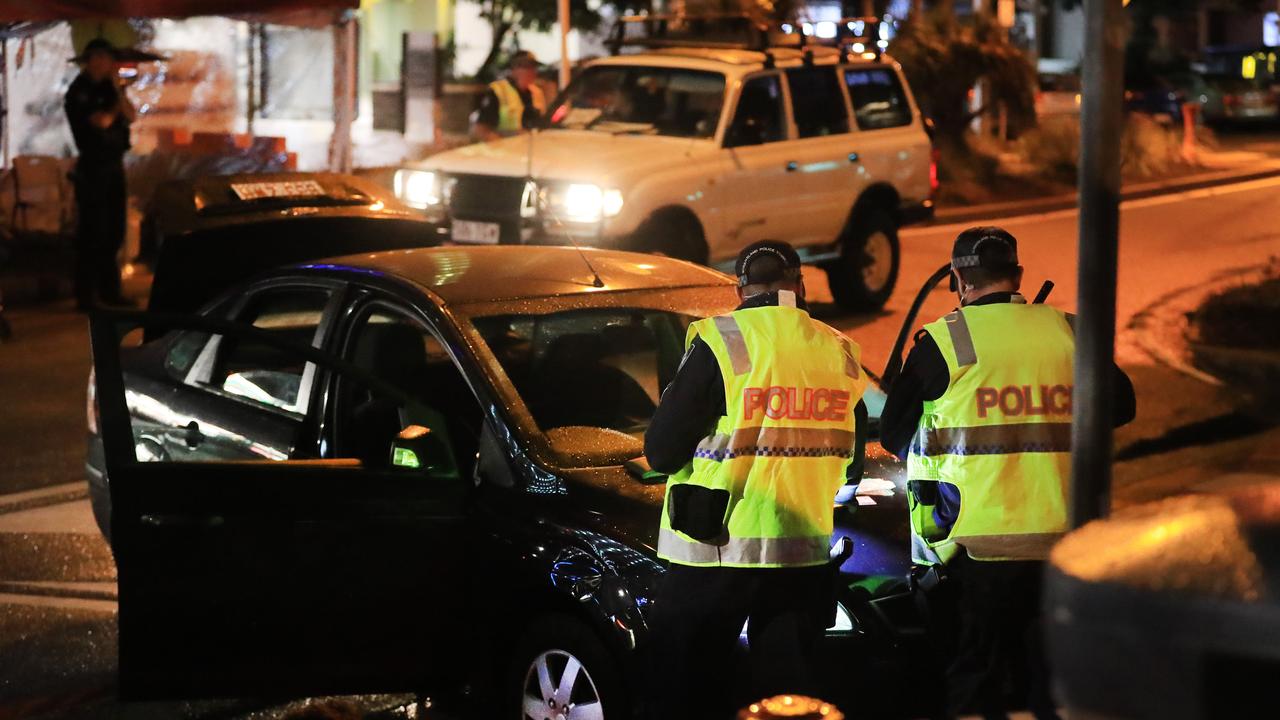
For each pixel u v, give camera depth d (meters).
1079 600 6.42
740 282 11.98
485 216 30.94
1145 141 68.56
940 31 64.56
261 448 15.56
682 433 11.46
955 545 12.16
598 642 12.29
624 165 30.64
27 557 19.66
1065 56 116.88
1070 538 7.18
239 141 55.28
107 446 12.65
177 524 12.65
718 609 11.38
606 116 33.97
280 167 52.53
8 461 23.95
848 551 11.95
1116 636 6.25
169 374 17.31
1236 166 72.38
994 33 65.56
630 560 12.17
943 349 12.19
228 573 12.77
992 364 12.07
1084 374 9.98
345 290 15.59
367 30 74.62
